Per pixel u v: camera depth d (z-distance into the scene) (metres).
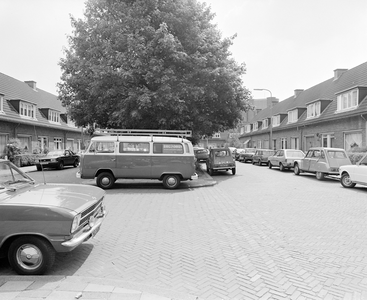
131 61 13.39
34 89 32.59
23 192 4.33
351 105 19.67
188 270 4.01
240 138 53.56
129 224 6.39
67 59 16.36
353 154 16.56
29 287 3.36
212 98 14.67
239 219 6.82
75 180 14.33
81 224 3.94
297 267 4.10
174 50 12.95
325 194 10.29
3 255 3.83
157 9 13.59
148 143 11.51
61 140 32.44
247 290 3.45
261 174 17.84
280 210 7.77
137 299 3.14
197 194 10.48
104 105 14.34
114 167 11.41
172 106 13.27
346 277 3.78
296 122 27.94
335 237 5.45
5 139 22.67
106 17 14.98
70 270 3.99
